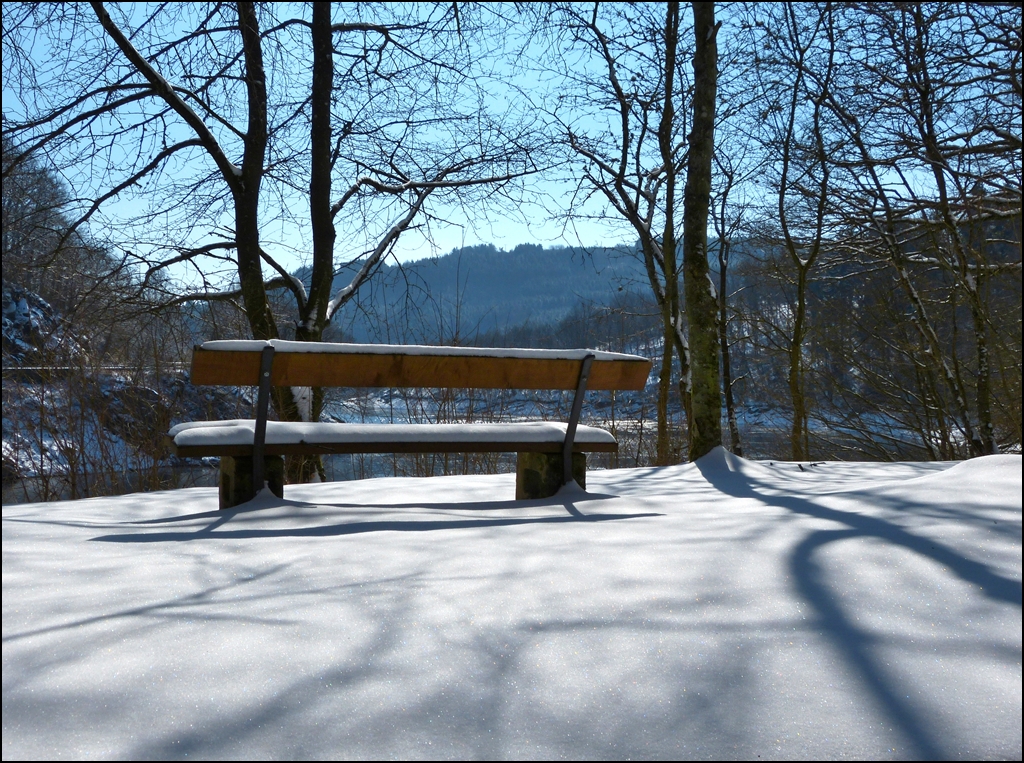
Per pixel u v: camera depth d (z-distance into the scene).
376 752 1.25
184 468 8.02
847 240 11.71
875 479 4.92
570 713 1.38
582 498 3.81
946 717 1.34
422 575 2.20
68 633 1.71
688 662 1.57
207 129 8.02
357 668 1.54
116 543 2.76
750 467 5.45
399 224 9.13
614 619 1.79
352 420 9.06
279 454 3.66
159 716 1.34
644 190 10.41
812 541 2.37
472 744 1.28
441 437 3.83
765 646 1.63
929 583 1.95
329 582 2.15
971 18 8.19
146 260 8.41
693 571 2.13
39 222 8.16
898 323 12.65
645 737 1.30
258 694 1.42
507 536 2.74
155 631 1.73
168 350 8.28
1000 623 1.72
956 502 2.72
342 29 8.45
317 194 8.45
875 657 1.57
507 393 8.52
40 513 3.92
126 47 7.52
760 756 1.24
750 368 15.15
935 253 11.38
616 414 9.66
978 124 8.94
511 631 1.73
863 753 1.25
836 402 14.20
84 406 7.11
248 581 2.19
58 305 8.19
